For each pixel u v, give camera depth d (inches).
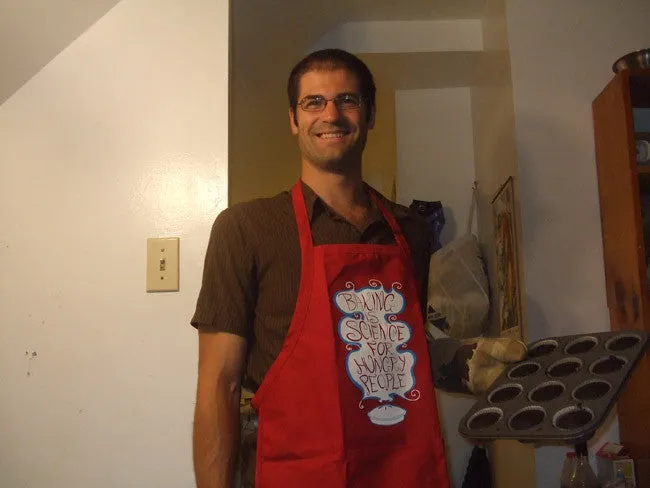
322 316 38.5
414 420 38.7
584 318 68.9
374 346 39.0
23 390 47.2
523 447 70.8
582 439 37.3
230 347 39.3
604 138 69.6
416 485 37.4
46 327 48.0
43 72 51.1
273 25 87.3
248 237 40.4
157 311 48.5
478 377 48.6
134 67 51.8
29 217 49.3
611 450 64.4
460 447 92.6
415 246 47.3
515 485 75.7
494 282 86.6
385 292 40.4
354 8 87.9
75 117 50.7
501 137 79.8
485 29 88.7
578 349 46.6
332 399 37.0
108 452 46.6
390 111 107.5
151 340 48.1
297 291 39.5
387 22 92.3
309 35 91.2
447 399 94.0
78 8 48.5
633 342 44.3
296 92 45.1
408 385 39.3
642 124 76.1
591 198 71.2
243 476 43.5
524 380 45.5
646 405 60.0
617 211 66.4
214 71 52.2
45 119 50.5
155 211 49.9
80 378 47.4
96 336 48.0
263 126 109.3
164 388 47.5
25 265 48.7
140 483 46.2
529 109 73.1
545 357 47.7
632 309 62.9
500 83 79.6
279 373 38.0
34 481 46.1
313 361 37.8
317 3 84.7
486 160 90.6
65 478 46.2
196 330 48.3
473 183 100.1
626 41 74.4
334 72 43.6
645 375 60.1
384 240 43.9
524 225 70.6
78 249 49.1
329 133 42.9
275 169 124.0
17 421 46.8
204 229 49.9
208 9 53.2
